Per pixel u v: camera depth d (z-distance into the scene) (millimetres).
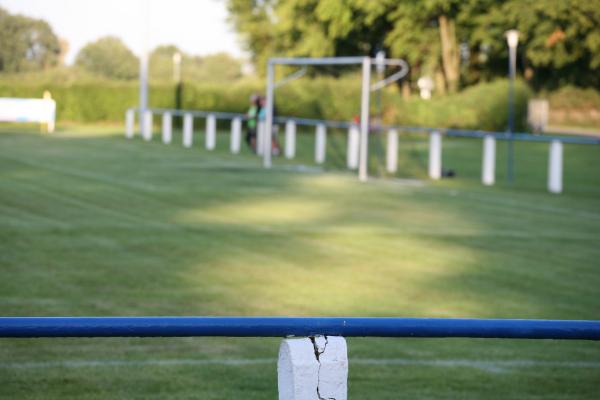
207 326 7082
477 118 113375
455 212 38625
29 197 39031
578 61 146375
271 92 58438
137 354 16688
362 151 51344
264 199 41031
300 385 6957
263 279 24078
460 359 16891
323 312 20500
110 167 53844
